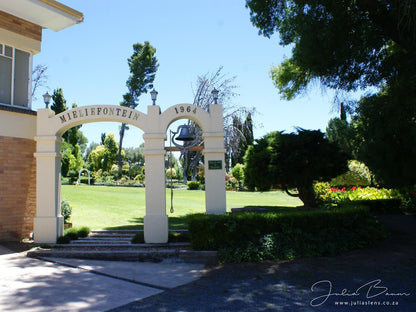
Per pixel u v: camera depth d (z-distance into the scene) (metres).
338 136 25.03
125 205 15.57
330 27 8.59
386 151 9.70
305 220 7.50
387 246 7.65
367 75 9.64
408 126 8.66
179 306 4.32
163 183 8.23
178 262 6.83
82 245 7.81
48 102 8.53
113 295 4.74
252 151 11.97
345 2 8.69
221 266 6.42
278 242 7.04
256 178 11.70
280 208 12.93
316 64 9.27
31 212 8.88
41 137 8.27
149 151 8.23
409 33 7.88
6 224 8.27
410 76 7.84
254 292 4.89
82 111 8.36
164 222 8.09
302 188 12.34
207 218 7.14
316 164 10.77
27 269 6.09
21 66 9.29
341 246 7.29
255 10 11.37
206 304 4.39
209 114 8.46
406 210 13.38
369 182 23.73
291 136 11.41
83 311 4.10
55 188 8.27
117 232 9.29
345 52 8.82
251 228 7.18
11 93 8.93
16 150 8.55
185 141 9.48
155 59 46.88
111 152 53.47
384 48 9.99
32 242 8.28
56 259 6.86
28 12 9.01
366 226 8.15
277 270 6.04
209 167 8.35
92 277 5.68
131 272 6.01
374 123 9.28
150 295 4.77
